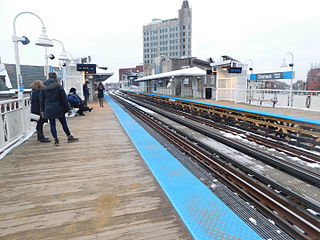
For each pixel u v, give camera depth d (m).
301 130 7.54
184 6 103.75
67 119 10.56
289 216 3.18
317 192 3.96
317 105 11.23
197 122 12.02
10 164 4.43
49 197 3.11
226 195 3.34
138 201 2.99
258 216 2.79
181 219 2.55
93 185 3.49
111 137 6.84
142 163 4.52
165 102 23.70
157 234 2.30
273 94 15.23
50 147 5.69
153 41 113.19
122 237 2.25
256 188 4.04
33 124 8.54
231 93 17.73
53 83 5.48
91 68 16.03
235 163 5.36
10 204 2.92
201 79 24.08
